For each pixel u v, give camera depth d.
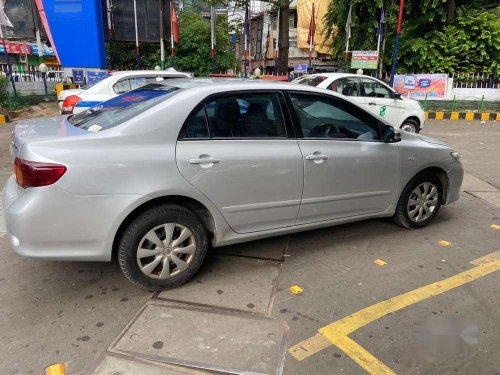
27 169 2.79
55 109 15.10
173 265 3.31
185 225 3.25
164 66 17.53
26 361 2.53
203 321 2.92
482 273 3.66
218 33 20.45
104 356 2.57
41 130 3.21
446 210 5.29
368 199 4.15
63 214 2.85
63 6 14.55
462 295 3.31
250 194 3.44
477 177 6.95
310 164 3.67
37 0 14.86
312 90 3.80
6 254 3.91
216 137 3.31
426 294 3.31
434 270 3.71
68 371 2.44
